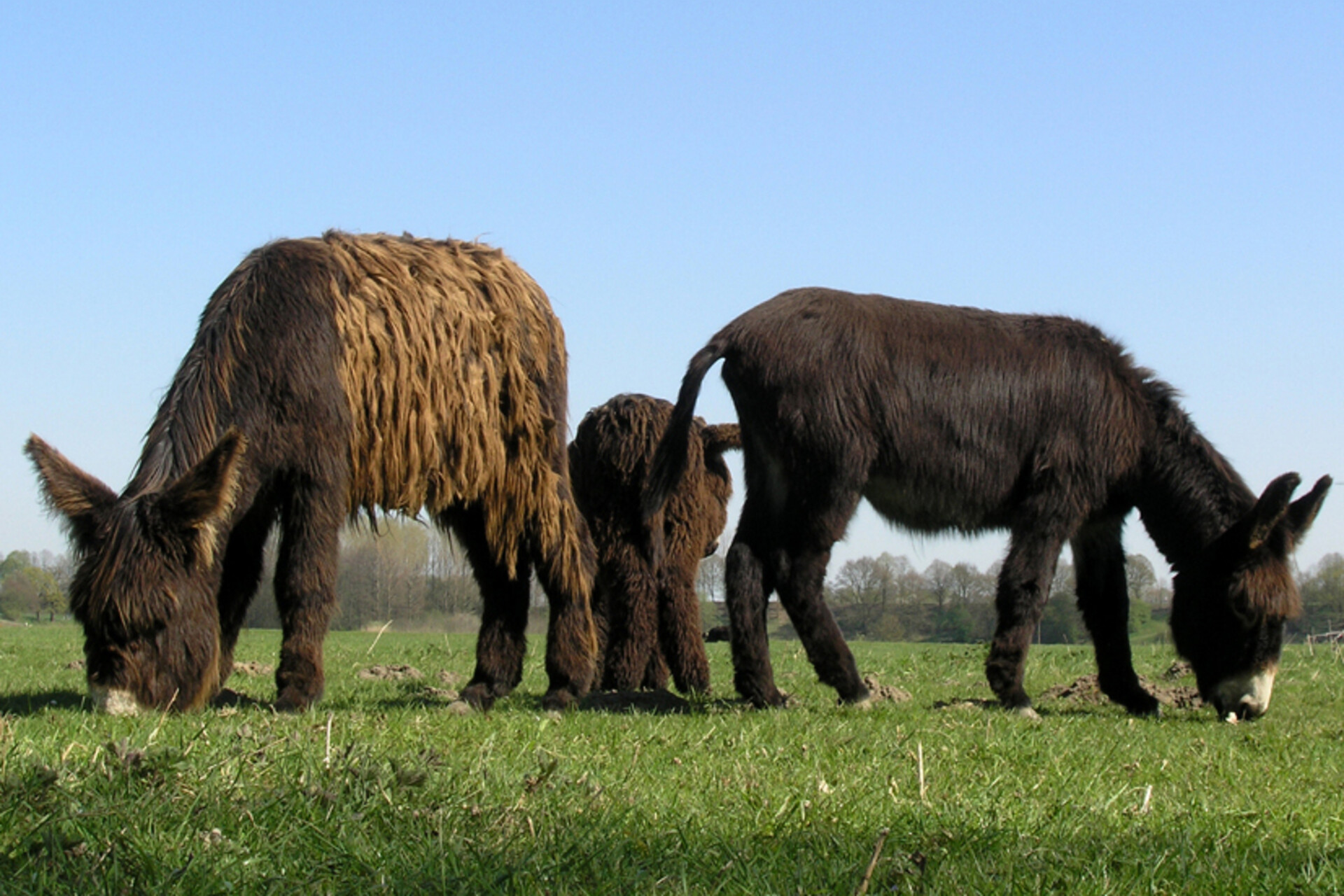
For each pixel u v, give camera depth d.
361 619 31.47
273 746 4.12
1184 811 4.22
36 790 3.22
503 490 7.59
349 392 6.67
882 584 46.25
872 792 4.23
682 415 7.68
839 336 7.60
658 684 9.36
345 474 6.62
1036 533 7.94
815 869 3.15
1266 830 3.94
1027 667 12.41
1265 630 7.92
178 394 6.21
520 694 8.86
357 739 4.66
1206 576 8.00
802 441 7.50
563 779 3.96
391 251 7.33
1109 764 5.34
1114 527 8.60
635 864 3.09
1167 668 11.98
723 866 3.08
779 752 5.24
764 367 7.59
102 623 5.52
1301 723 7.77
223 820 3.21
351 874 2.91
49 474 5.86
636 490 8.90
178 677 5.68
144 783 3.42
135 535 5.61
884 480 7.75
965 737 6.00
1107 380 8.04
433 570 31.38
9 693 8.19
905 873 3.09
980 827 3.69
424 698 8.48
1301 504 7.95
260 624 29.97
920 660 14.05
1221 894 3.14
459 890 2.82
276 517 6.92
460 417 7.25
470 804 3.50
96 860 2.82
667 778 4.41
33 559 52.66
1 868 2.76
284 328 6.38
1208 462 8.09
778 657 13.70
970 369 7.76
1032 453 7.93
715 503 9.48
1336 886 3.18
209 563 5.76
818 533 7.55
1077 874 3.25
